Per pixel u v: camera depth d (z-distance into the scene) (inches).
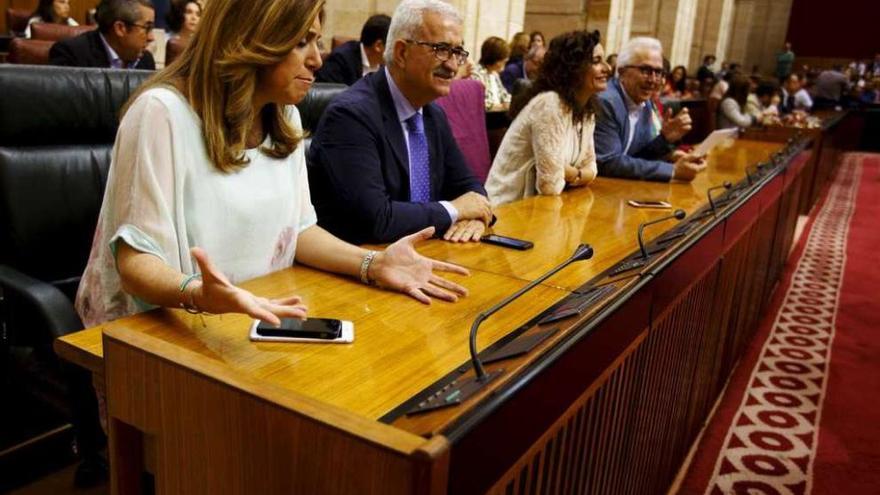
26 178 63.7
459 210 71.2
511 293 51.1
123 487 35.5
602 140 121.0
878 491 82.7
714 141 114.1
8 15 221.1
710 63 533.0
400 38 72.6
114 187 46.8
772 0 716.0
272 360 36.9
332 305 46.3
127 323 40.6
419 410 30.6
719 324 89.5
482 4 262.4
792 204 165.2
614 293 47.3
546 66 102.8
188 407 31.0
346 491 26.6
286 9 46.3
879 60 638.5
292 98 49.6
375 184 69.0
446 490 25.8
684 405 77.9
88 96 68.2
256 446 29.0
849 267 184.2
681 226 72.9
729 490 80.8
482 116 135.0
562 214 82.6
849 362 121.3
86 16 271.0
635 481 63.3
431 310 46.4
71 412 60.2
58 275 66.8
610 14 397.1
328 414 27.0
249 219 51.8
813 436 94.7
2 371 64.1
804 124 281.7
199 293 39.6
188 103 48.1
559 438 39.6
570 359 38.2
